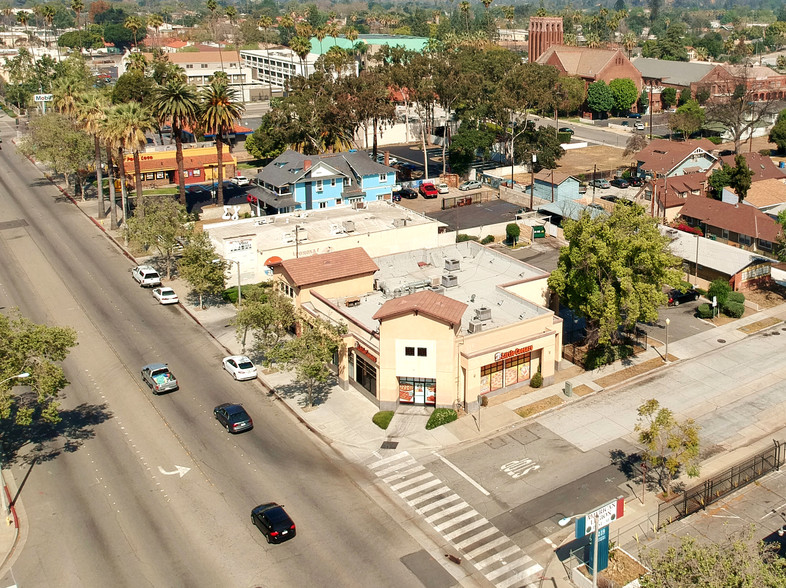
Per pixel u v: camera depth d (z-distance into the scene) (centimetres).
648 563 4275
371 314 6662
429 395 6088
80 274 9269
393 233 8719
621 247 6362
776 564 3362
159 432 5819
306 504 4947
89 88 15150
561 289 6800
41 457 5491
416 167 14438
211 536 4641
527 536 4631
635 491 5050
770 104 16275
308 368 5850
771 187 11306
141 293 8669
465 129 13338
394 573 4328
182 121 10412
